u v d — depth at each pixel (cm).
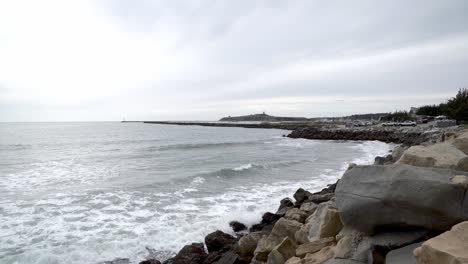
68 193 1399
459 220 352
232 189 1502
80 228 961
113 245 841
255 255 660
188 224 994
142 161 2595
